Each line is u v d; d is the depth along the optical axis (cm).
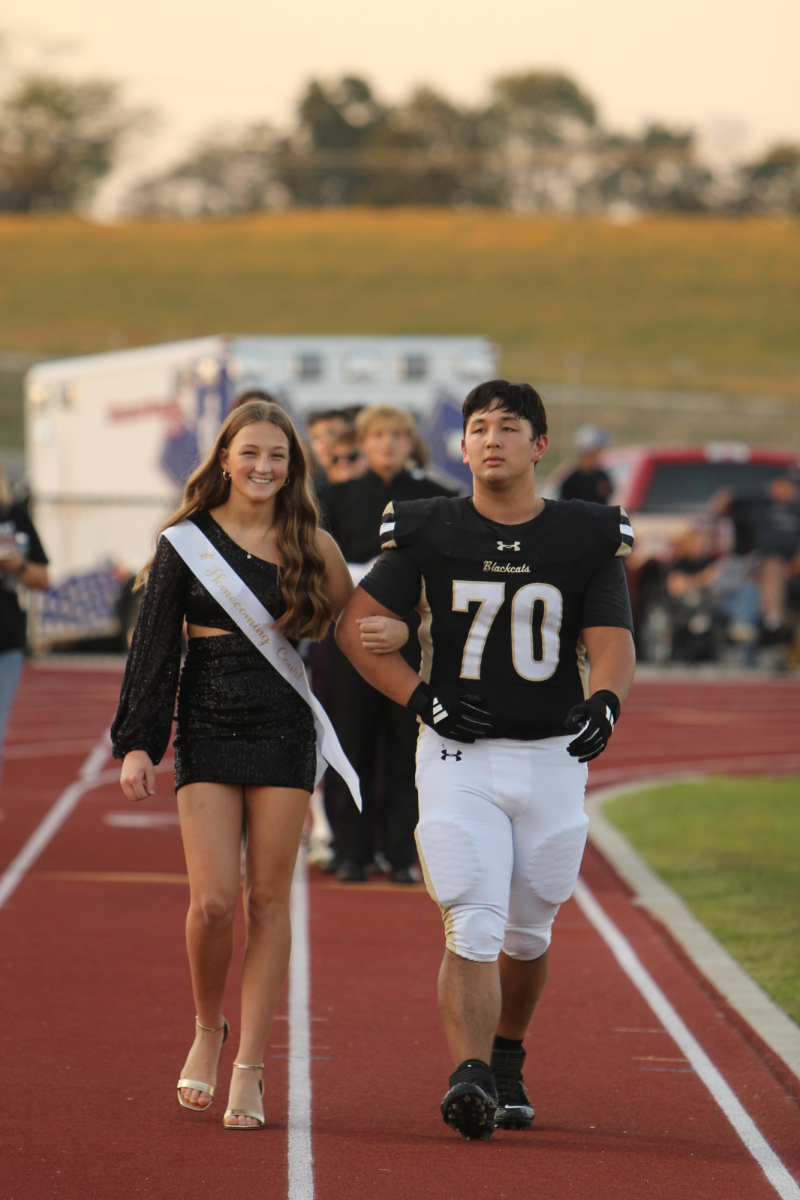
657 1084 1430
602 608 1244
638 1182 1177
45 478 5794
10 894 2166
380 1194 1135
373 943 1934
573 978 1798
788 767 3591
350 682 2175
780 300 19875
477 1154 1232
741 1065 1489
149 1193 1127
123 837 2612
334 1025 1595
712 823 2789
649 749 3825
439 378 4825
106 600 5412
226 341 4691
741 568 5309
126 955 1852
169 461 4941
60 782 3175
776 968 1822
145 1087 1383
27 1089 1369
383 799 2380
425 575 1256
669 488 5644
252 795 1301
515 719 1234
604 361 16700
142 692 1296
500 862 1230
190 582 1303
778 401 15162
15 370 15450
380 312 18962
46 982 1728
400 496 2198
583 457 3922
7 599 2277
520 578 1237
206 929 1265
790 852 2531
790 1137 1292
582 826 1251
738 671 5444
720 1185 1176
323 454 2280
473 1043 1210
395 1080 1425
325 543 1330
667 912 2117
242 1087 1283
